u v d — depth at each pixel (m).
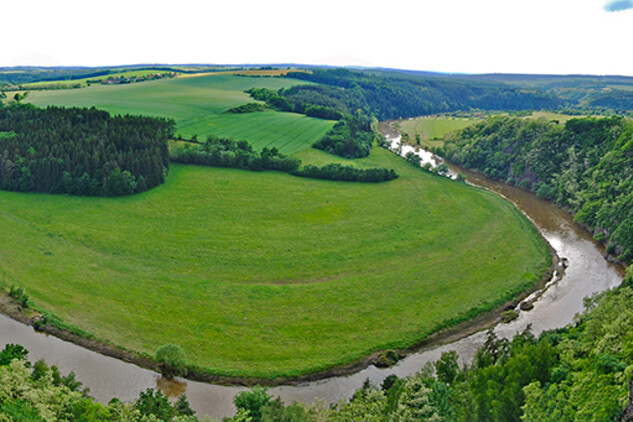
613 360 40.19
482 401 40.75
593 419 33.59
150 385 52.09
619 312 50.19
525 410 38.00
